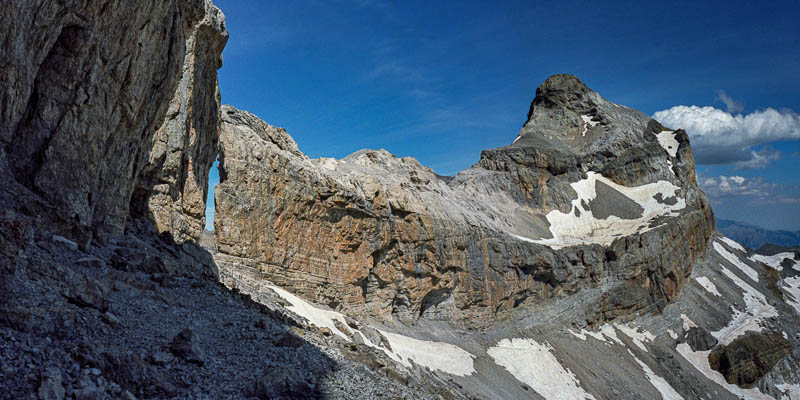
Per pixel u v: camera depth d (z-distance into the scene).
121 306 18.02
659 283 110.12
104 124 23.38
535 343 83.06
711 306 117.69
